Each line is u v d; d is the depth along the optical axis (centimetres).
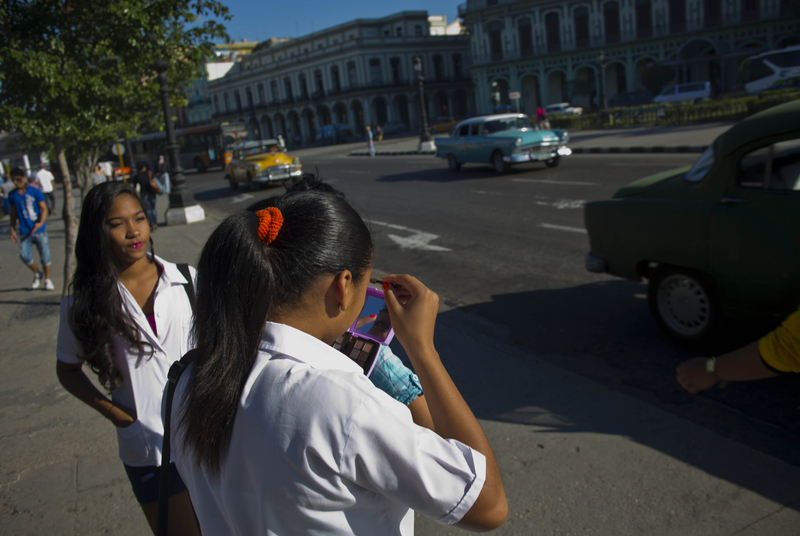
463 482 88
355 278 103
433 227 975
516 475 287
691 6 4147
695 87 3158
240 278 95
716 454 288
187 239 1066
